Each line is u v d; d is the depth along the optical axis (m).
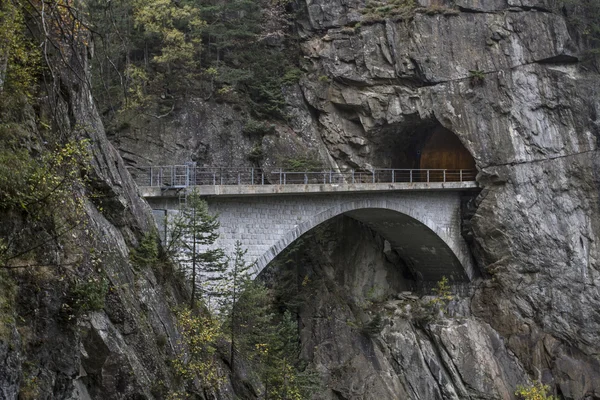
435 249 51.72
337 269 50.59
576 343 49.06
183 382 23.72
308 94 51.41
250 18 51.44
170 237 30.89
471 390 46.72
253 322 32.09
